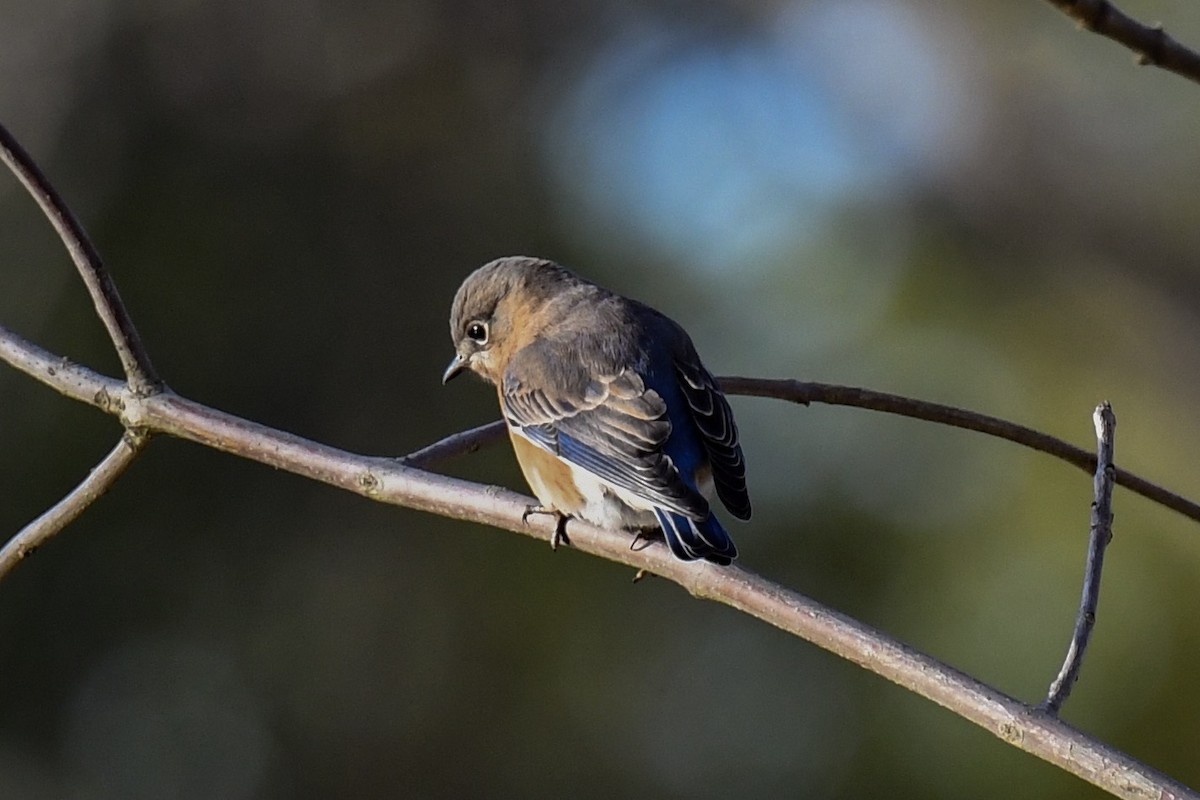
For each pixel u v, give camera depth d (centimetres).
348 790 1520
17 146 649
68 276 1505
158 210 1551
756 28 1691
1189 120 1591
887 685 1471
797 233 1630
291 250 1579
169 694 1514
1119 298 1620
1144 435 1575
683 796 1500
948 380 1567
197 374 1527
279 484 1541
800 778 1474
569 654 1537
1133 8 1542
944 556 1480
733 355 1574
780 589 589
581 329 806
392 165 1627
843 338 1580
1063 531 1467
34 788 1475
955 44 1631
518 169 1648
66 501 675
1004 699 516
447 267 1612
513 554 1542
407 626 1545
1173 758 1388
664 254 1609
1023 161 1619
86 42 1545
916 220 1647
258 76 1591
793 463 1530
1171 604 1422
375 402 1570
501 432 781
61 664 1487
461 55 1645
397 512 1557
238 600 1526
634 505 707
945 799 1416
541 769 1522
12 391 1469
